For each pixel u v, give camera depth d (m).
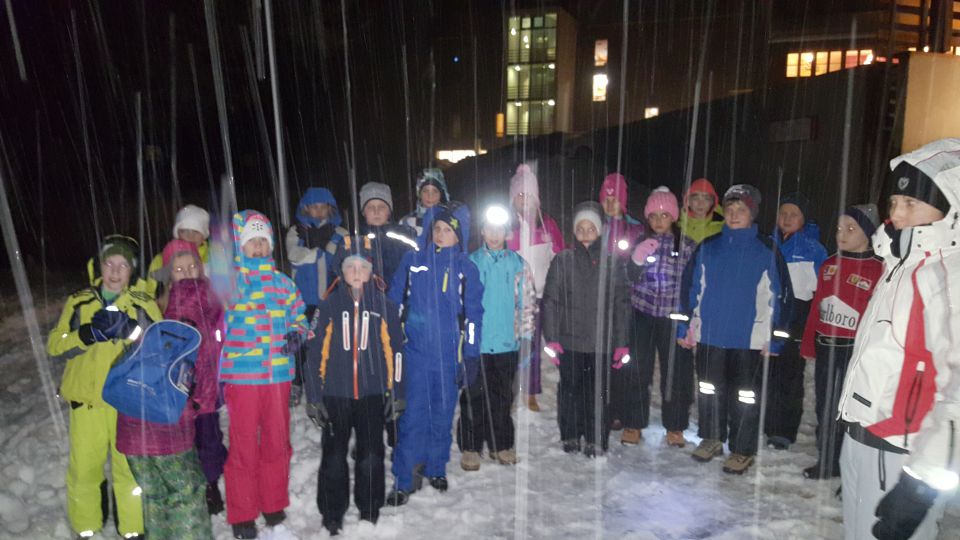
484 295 4.40
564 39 21.55
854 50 15.03
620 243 4.69
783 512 3.88
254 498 3.56
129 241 3.45
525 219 5.50
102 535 3.50
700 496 4.09
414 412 4.01
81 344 3.30
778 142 9.72
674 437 4.91
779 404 4.79
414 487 4.08
